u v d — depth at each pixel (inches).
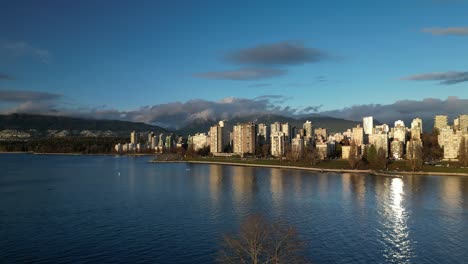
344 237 5393.7
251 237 3973.9
